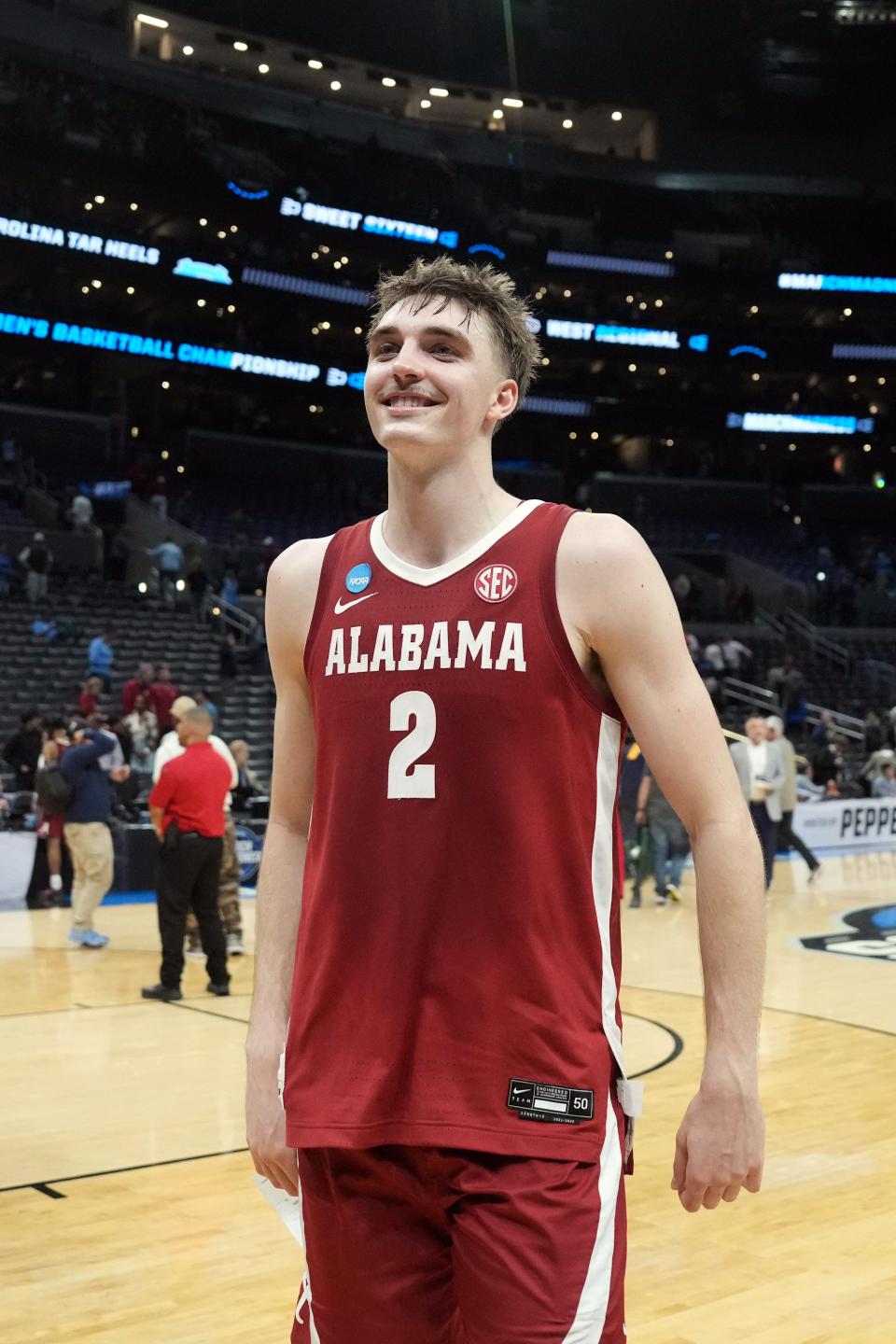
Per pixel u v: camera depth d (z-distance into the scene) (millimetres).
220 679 18172
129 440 28969
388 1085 1467
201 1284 3377
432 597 1536
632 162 34062
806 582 30000
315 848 1573
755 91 34062
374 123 31312
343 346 34531
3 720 15312
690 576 28969
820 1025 6805
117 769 11031
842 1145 4637
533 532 1541
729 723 21375
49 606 18500
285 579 1688
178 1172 4320
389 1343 1487
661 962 8617
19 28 26391
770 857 12406
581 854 1507
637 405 34125
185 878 7406
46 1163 4418
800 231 34750
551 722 1486
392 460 1593
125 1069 5789
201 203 28250
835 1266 3504
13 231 25984
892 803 17578
